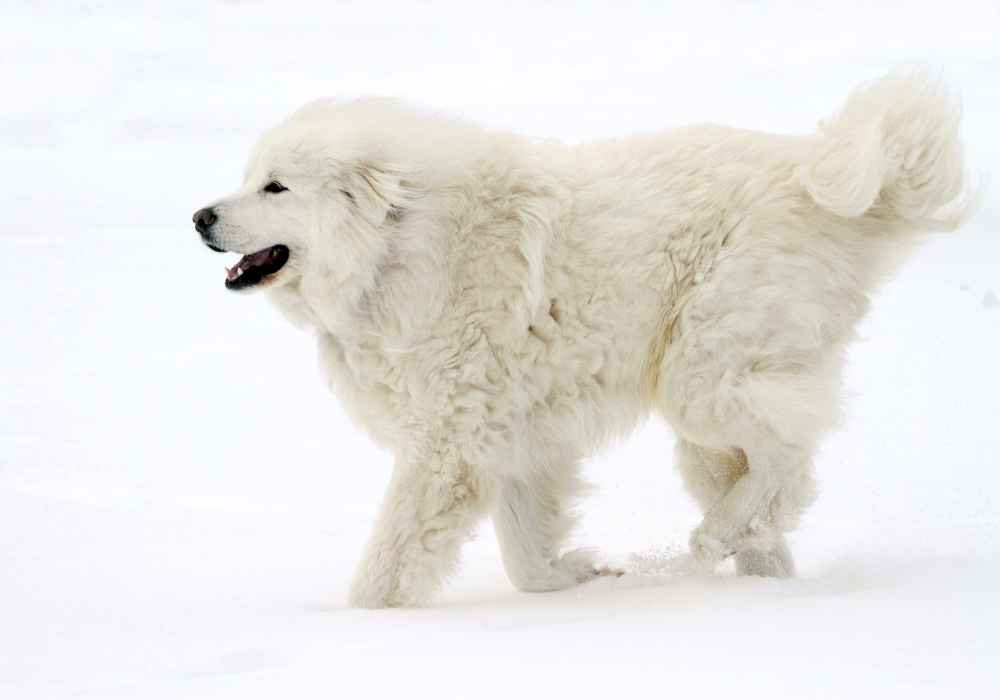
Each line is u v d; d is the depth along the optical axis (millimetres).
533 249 8648
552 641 6387
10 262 30609
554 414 9008
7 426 15844
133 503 12008
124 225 36281
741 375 8602
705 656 5906
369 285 8844
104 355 21281
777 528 8836
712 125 9414
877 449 13602
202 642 6973
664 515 11688
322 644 6668
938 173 8695
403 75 71438
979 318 21844
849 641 6059
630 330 8812
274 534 11039
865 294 9078
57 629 7480
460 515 8992
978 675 5402
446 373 8797
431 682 5613
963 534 9422
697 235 8703
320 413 17297
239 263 9211
